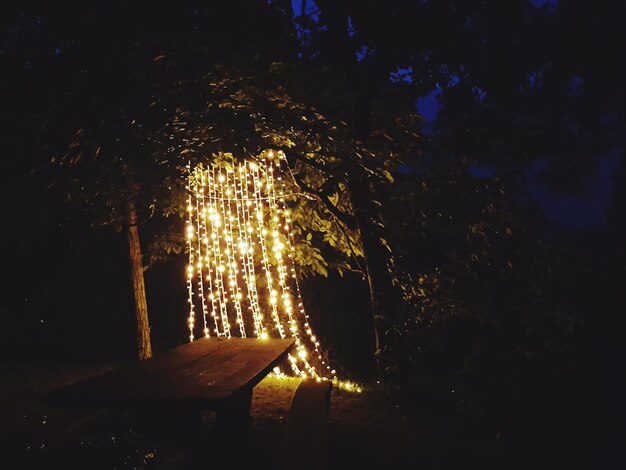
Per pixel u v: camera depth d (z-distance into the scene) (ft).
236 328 32.42
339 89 18.08
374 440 17.11
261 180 27.37
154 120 18.43
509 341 14.55
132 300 25.11
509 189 17.80
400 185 18.51
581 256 14.37
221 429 14.29
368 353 31.37
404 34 19.47
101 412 17.48
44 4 18.89
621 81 19.67
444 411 19.61
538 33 20.52
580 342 13.69
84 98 17.99
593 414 13.06
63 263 31.55
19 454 14.19
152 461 13.70
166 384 13.03
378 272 22.85
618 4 18.56
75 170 20.92
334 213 23.97
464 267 17.35
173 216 32.86
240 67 17.57
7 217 22.97
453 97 20.48
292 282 33.12
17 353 30.42
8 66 19.53
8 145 19.62
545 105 20.80
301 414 14.82
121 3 18.38
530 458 13.23
